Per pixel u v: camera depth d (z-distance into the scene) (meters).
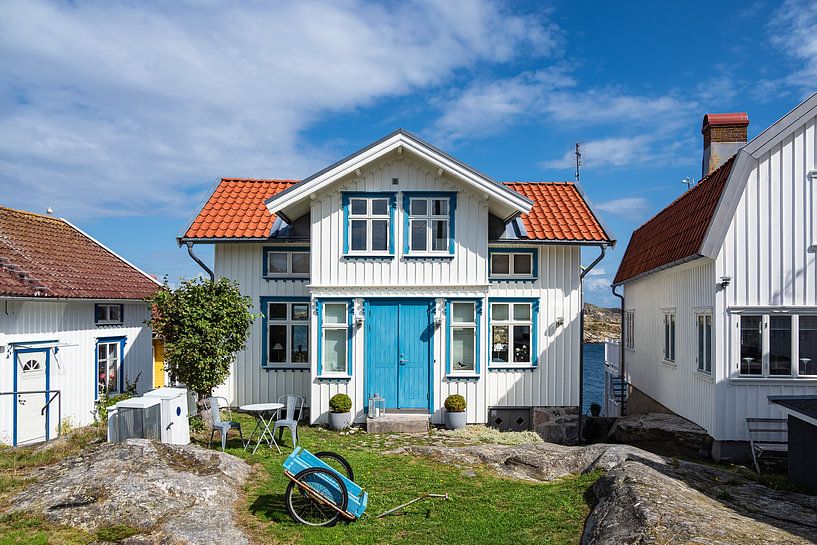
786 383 12.05
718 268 12.25
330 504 7.95
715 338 12.29
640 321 19.38
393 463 10.93
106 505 7.95
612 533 6.66
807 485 9.70
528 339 15.73
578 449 11.55
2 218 15.85
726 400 12.23
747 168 12.16
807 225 12.12
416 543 7.32
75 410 14.70
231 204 17.14
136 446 9.55
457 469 10.66
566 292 15.77
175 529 7.49
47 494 8.24
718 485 9.35
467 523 7.89
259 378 16.06
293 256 16.28
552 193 17.81
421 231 14.83
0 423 12.38
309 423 14.82
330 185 14.73
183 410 11.23
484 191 14.31
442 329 14.72
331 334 14.85
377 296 14.68
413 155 14.69
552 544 7.12
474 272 14.76
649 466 9.62
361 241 14.81
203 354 11.53
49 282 13.83
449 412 14.31
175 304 11.65
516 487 9.55
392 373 14.75
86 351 15.19
